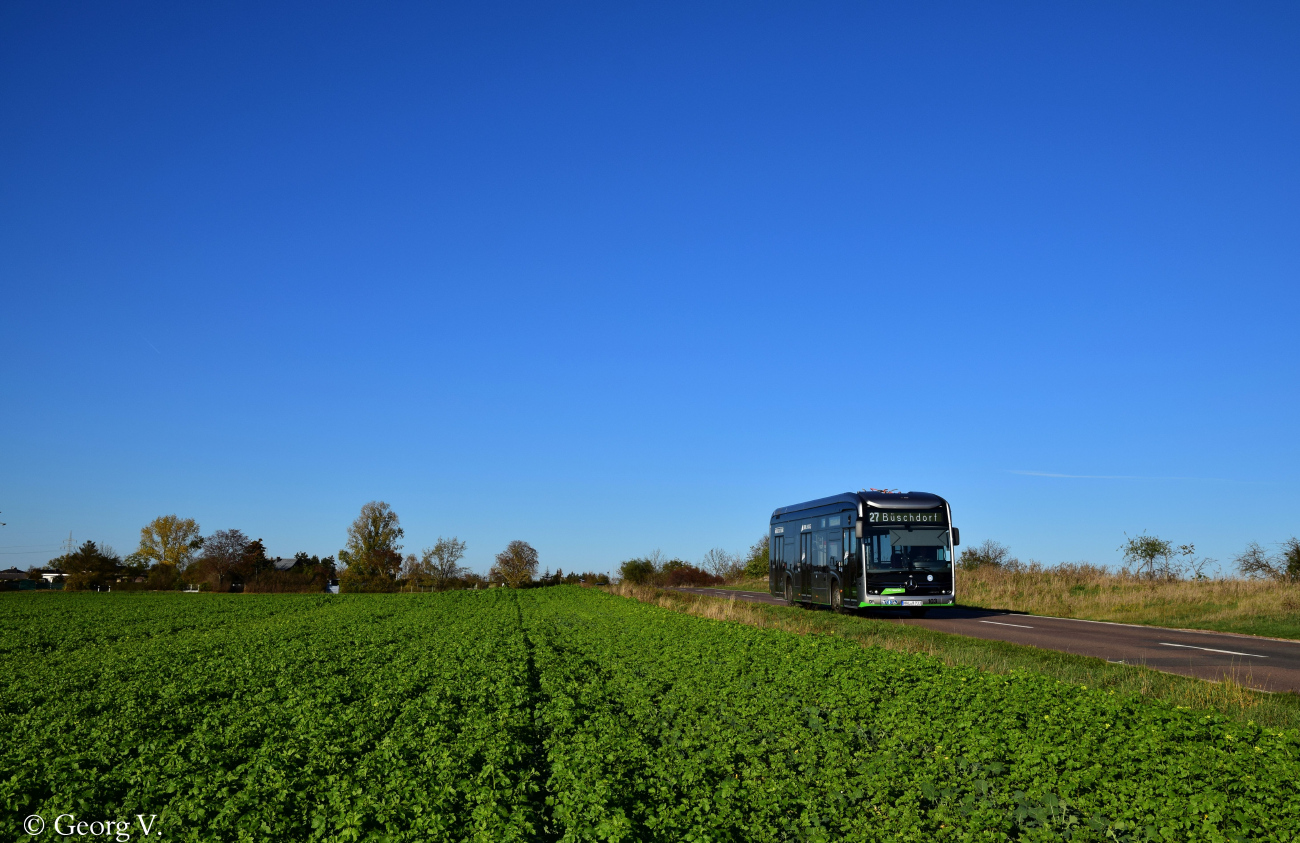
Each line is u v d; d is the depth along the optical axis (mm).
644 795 8461
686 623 24547
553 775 9094
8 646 25953
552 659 18359
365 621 33688
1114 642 20500
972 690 11500
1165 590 31531
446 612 39219
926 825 7555
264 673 17359
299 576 91438
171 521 105188
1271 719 10602
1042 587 36719
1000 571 41812
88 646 26047
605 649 20422
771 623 26531
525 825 7273
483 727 10828
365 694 14688
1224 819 6848
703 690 13680
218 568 100938
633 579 78000
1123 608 29688
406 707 12695
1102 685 13227
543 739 11141
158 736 11523
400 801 7910
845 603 29734
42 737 11469
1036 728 9367
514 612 37969
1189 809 6992
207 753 10211
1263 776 7465
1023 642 20562
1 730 12438
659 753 9930
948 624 26016
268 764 9438
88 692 15609
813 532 33969
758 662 15711
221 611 43750
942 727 9961
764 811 7859
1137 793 7445
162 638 28312
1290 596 26203
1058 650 18688
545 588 67062
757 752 9766
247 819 7668
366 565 101688
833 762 9258
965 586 38781
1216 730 8852
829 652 15812
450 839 7191
